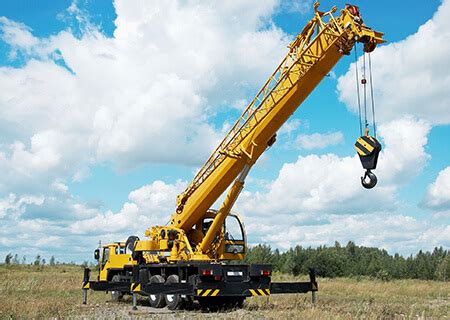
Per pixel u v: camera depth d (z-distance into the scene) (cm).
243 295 1683
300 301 1877
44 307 1538
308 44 1542
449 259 6838
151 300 1836
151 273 1897
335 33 1463
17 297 2045
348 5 1466
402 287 2897
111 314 1494
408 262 7300
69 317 1330
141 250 1956
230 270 1691
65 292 2452
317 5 1519
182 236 1830
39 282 2942
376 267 6619
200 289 1620
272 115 1625
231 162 1723
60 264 7131
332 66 1536
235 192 1720
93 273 4884
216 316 1459
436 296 2366
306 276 5569
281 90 1594
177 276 1753
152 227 1970
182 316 1470
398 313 1430
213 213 1892
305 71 1536
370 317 1292
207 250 1792
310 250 6788
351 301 1931
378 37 1443
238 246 1859
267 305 1747
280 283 1756
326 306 1647
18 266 6088
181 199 1889
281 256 6669
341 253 7662
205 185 1808
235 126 1725
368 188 1377
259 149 1691
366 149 1374
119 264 2150
